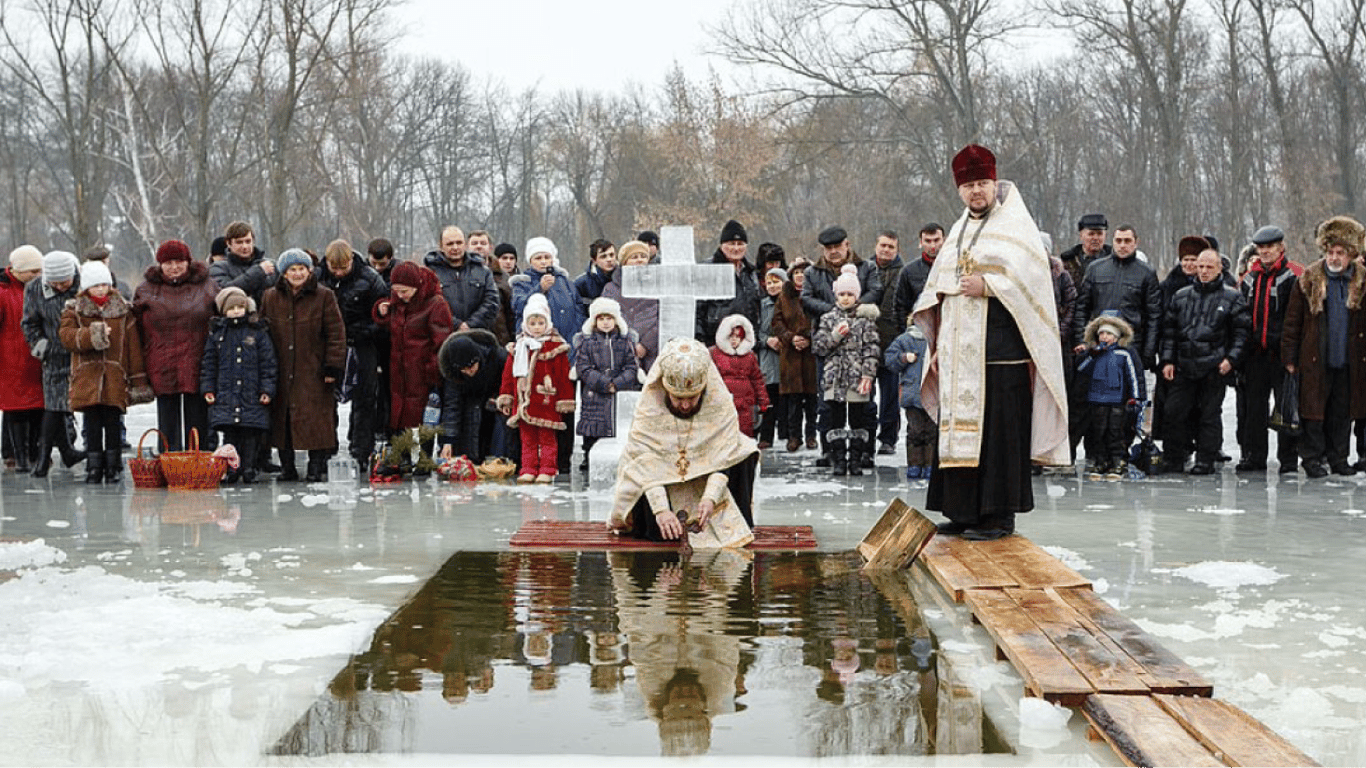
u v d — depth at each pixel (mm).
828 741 4465
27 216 56312
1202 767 4027
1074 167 52938
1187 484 11586
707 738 4492
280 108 33188
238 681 5215
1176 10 39594
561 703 4895
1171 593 6871
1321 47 41719
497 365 12352
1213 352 12180
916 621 6211
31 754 4383
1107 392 11961
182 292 12055
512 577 7340
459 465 12133
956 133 41719
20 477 12578
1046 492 11016
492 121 66312
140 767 4266
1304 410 12047
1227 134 45031
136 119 41875
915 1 38344
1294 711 4793
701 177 43500
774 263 14484
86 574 7453
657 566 7676
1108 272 12414
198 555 8117
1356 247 11977
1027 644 5355
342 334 12078
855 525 9242
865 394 12023
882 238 13703
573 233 68938
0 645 5816
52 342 12398
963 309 8086
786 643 5789
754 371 12133
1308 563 7715
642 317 13219
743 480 8594
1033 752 4379
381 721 4695
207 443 12477
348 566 7711
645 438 8422
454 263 12953
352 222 45719
